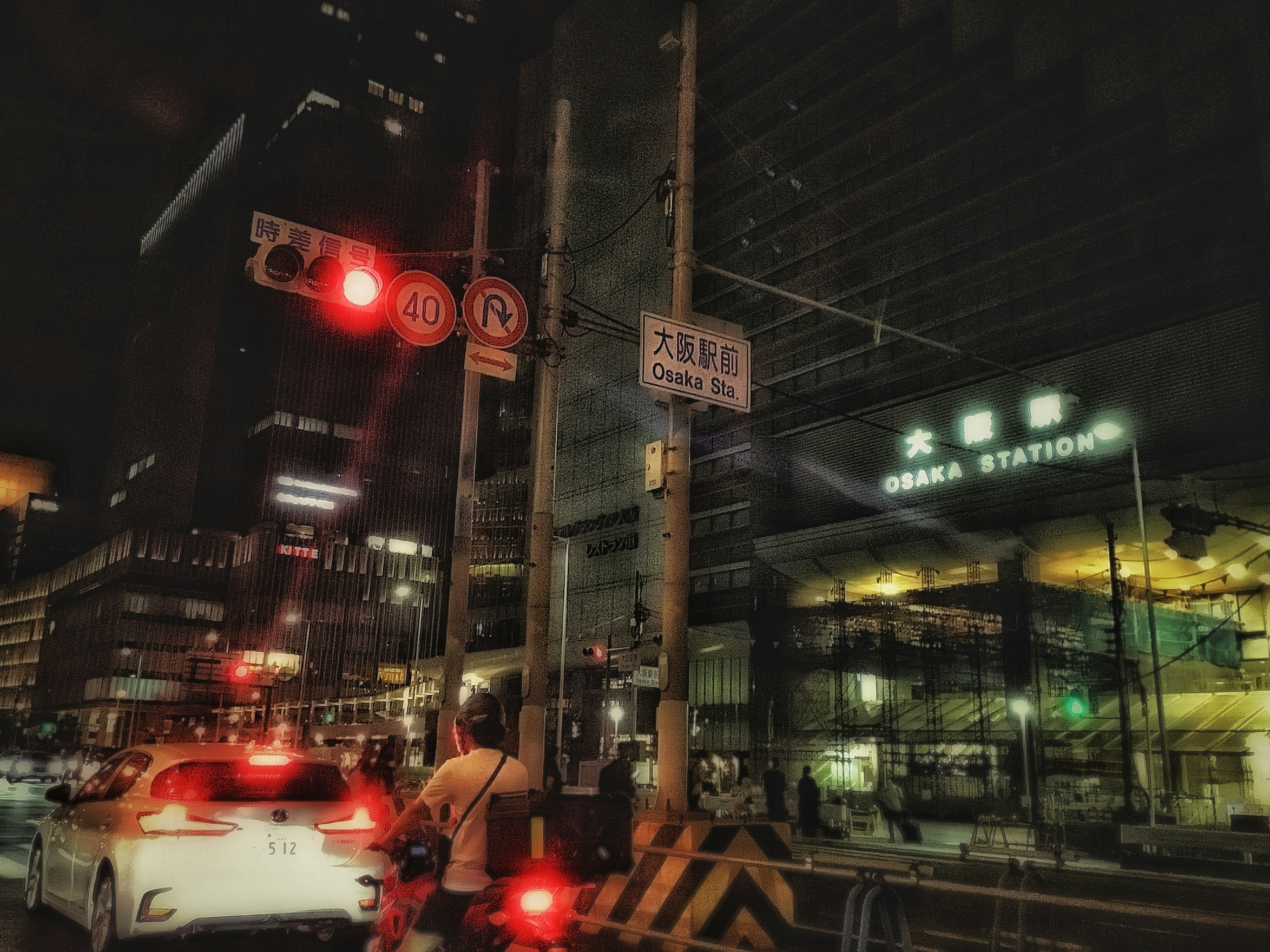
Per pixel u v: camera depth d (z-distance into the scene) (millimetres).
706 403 10297
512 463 85438
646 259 69625
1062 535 37938
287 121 125438
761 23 60188
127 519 143625
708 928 8453
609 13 79562
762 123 59156
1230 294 34125
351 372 122500
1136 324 36875
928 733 35969
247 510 121062
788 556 48531
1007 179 43250
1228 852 16531
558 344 13078
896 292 47094
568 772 40375
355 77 121688
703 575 57000
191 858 6852
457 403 128875
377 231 117875
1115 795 31828
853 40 53094
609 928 8859
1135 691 36812
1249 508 33312
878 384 47125
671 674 9586
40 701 133250
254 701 107000
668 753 9383
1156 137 37656
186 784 7395
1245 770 32031
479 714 4691
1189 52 36000
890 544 43844
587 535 71500
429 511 124062
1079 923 11602
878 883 5914
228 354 126438
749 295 57250
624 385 71000
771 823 9359
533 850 4141
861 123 51781
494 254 10992
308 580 114438
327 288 9367
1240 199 34531
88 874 7438
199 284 134750
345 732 70875
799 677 43812
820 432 48688
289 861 7133
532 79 91500
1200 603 43188
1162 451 34375
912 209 47500
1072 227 39531
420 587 120812
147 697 109375
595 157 77500
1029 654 34500
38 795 30422
